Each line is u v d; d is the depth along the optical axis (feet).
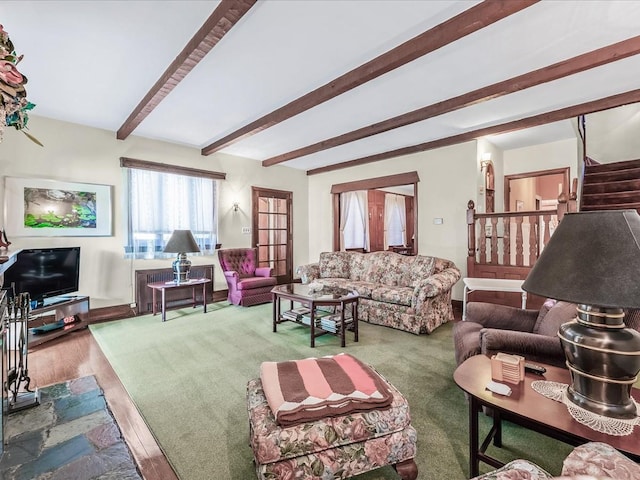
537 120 12.66
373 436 4.31
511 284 11.32
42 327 10.66
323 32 7.32
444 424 5.99
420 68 8.96
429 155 16.63
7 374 6.55
